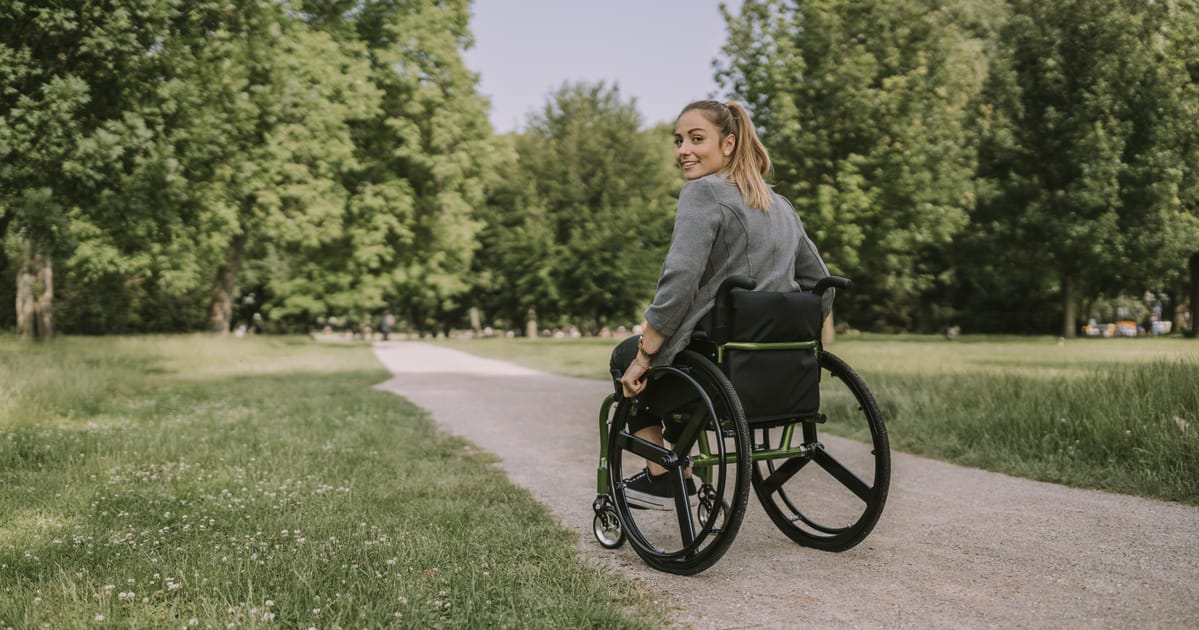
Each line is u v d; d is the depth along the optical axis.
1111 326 41.25
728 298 3.08
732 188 3.17
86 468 5.39
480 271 45.81
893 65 21.95
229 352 20.78
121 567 3.22
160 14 11.75
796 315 3.19
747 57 22.12
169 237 14.95
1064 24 29.47
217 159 15.08
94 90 11.93
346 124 24.47
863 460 6.06
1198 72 25.95
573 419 8.92
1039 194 30.98
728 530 3.01
